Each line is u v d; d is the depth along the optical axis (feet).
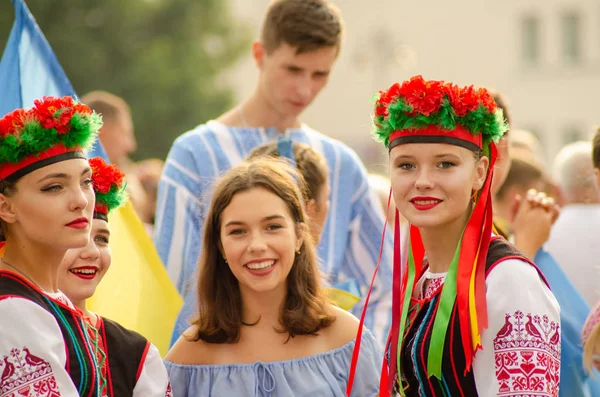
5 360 19.79
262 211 24.38
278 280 24.48
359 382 25.02
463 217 21.27
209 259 25.16
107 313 27.20
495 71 221.25
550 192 38.96
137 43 159.43
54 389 19.98
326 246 31.32
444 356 20.39
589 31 218.59
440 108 20.53
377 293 32.01
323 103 230.89
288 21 30.76
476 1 221.05
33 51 27.61
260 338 24.82
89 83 151.84
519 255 20.33
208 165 31.37
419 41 224.12
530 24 220.64
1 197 20.58
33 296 20.61
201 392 24.30
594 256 33.76
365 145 211.20
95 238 23.85
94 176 23.82
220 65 167.12
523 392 19.29
